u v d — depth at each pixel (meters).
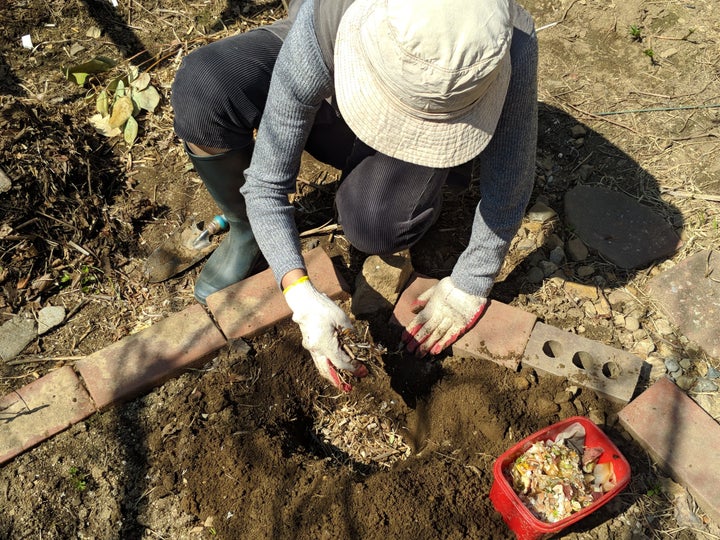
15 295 1.30
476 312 1.19
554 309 1.28
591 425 1.01
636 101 1.59
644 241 1.35
